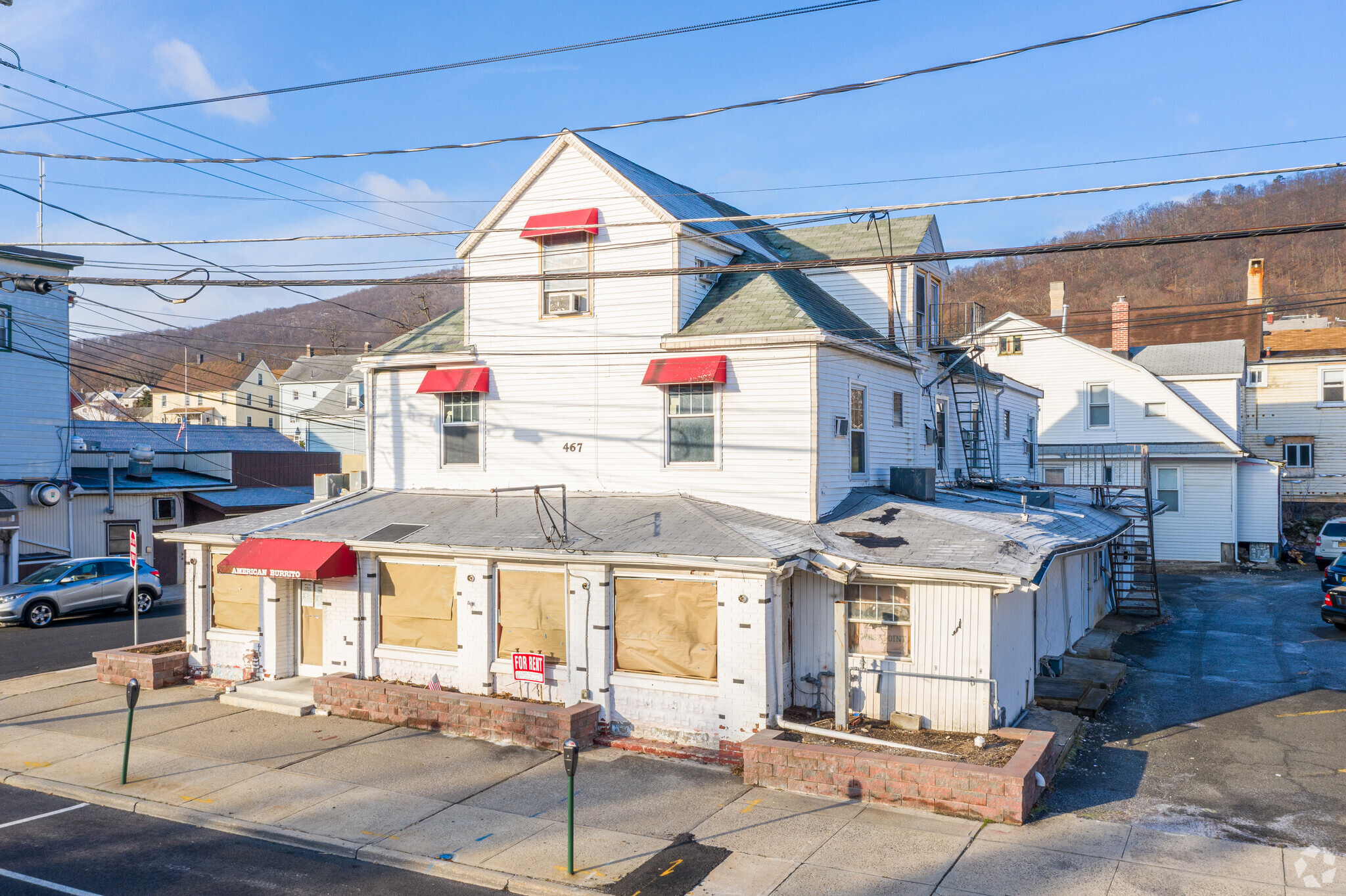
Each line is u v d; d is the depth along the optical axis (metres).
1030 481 29.75
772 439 15.89
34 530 29.73
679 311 16.97
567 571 14.68
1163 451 36.88
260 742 14.15
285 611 17.64
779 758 11.86
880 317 19.64
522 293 18.45
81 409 67.62
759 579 13.09
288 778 12.48
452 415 19.38
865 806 11.18
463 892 9.20
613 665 14.35
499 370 18.67
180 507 34.88
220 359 85.81
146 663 17.69
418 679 16.17
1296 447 43.91
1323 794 11.45
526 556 14.73
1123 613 25.77
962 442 24.02
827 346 15.98
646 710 13.95
